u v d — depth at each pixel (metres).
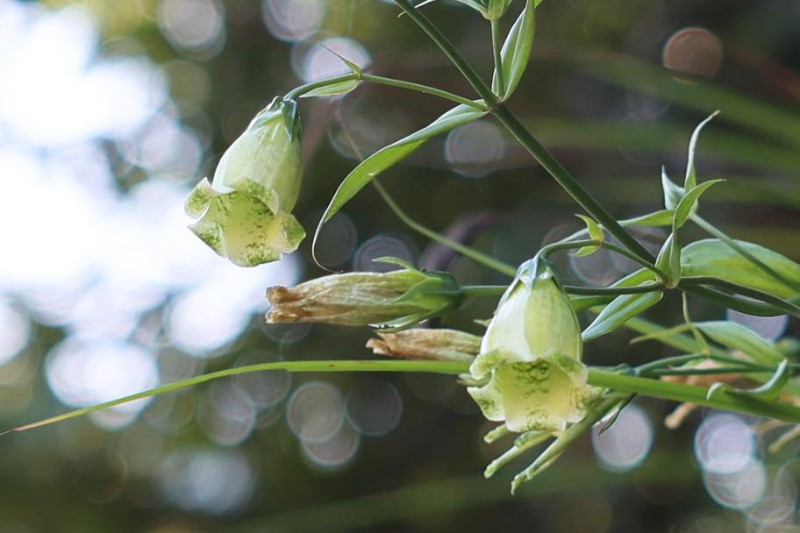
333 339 1.35
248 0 1.36
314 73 1.31
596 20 1.25
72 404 1.44
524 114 1.21
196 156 1.37
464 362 0.66
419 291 0.65
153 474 1.47
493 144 1.21
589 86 1.21
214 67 1.37
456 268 1.20
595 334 0.65
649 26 1.23
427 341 0.67
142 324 1.40
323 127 0.80
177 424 1.46
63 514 1.45
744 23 1.12
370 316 0.65
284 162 0.64
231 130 1.36
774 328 1.06
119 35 1.41
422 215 1.27
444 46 0.63
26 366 1.47
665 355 1.15
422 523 1.33
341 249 1.29
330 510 1.33
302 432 1.42
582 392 0.61
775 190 0.77
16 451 1.42
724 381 0.71
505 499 1.29
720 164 0.97
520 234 1.18
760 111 0.79
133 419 1.46
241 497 1.43
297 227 0.64
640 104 1.17
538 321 0.61
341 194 0.63
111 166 1.39
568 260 1.17
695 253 0.68
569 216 1.16
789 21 1.07
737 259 0.68
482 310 1.18
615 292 0.64
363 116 1.25
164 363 1.43
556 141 0.93
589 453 1.25
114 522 1.46
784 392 0.71
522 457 1.29
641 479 0.92
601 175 1.11
